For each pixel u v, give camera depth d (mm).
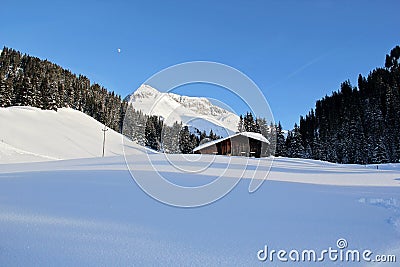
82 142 46281
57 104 63000
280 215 3793
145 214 3545
